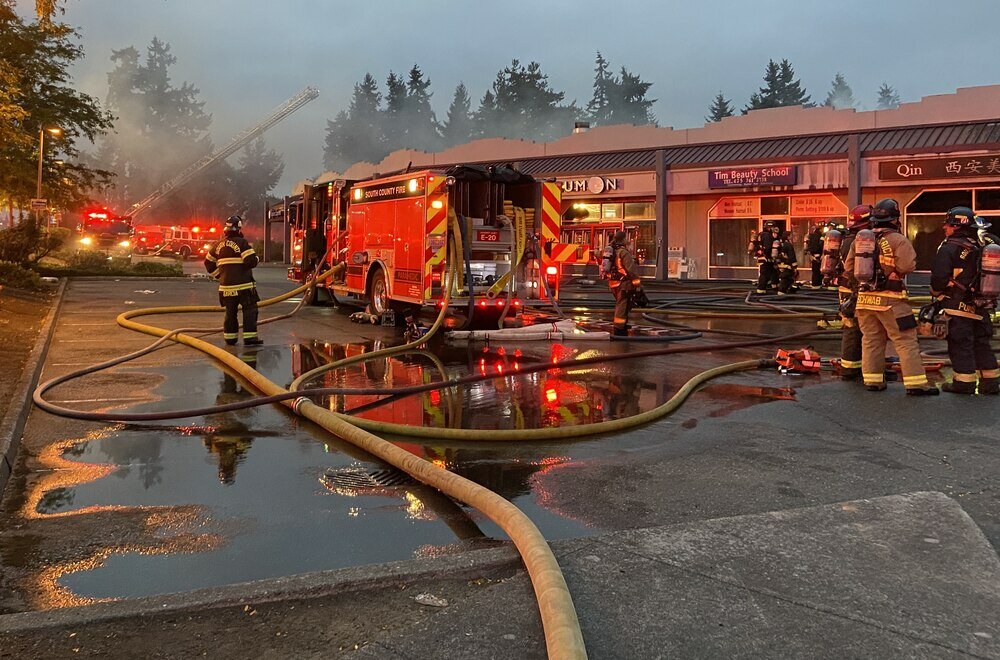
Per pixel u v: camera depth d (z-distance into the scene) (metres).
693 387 6.85
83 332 10.55
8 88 16.83
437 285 10.24
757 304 14.34
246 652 2.42
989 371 6.61
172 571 3.20
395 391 6.34
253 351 9.20
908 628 2.50
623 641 2.42
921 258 22.23
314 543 3.48
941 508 3.57
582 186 27.77
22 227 20.62
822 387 7.00
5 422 5.20
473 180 10.79
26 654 2.39
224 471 4.54
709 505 3.93
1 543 3.48
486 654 2.36
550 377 7.56
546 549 2.95
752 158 24.48
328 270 13.87
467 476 4.44
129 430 5.44
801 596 2.71
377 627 2.59
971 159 20.94
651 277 27.11
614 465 4.64
